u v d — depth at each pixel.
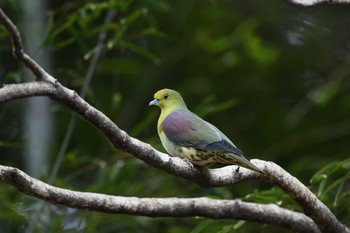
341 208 9.86
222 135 8.15
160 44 15.16
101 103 14.84
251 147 15.08
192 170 7.53
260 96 15.62
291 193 8.05
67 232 11.41
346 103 15.38
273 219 8.46
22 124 13.88
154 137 12.55
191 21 15.29
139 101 15.08
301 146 15.24
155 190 12.32
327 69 15.09
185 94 15.29
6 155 13.88
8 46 11.74
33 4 13.48
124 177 12.17
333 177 10.97
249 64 15.77
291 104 15.56
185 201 7.96
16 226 12.20
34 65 6.82
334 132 15.10
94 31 11.21
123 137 6.96
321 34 14.24
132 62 14.98
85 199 7.07
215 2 14.36
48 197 6.77
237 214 8.29
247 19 14.60
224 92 15.55
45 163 12.70
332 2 8.34
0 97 6.71
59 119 14.42
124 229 12.17
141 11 11.31
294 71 15.66
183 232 12.35
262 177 7.89
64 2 14.24
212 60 15.66
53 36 11.16
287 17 14.31
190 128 8.17
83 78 12.51
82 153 14.00
